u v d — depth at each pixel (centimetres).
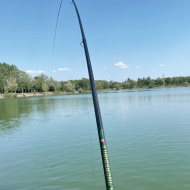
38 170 1482
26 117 4134
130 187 1159
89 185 1222
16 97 14712
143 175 1287
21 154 1867
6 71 18588
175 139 1978
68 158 1684
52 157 1733
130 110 4216
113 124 2836
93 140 2173
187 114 3334
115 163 1488
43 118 3888
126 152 1697
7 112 5169
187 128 2384
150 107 4547
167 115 3341
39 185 1262
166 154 1606
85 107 5453
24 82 17062
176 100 5906
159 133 2228
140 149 1748
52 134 2534
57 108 5525
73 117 3803
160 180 1216
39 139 2338
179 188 1124
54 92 17488
